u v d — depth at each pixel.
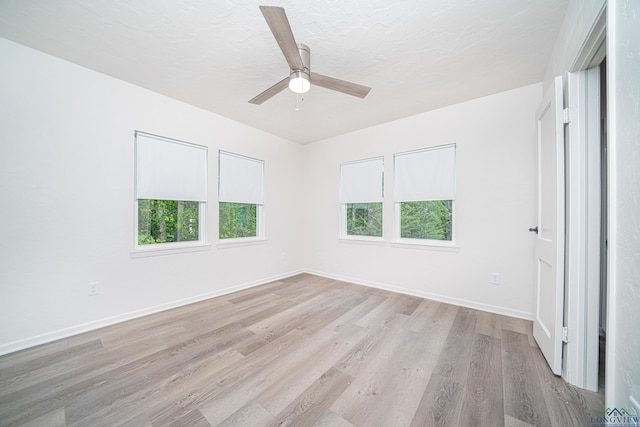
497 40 1.87
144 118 2.61
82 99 2.23
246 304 2.94
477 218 2.78
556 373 1.58
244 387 1.51
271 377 1.61
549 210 1.76
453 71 2.28
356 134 3.87
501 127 2.65
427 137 3.14
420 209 3.29
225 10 1.60
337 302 3.00
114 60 2.14
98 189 2.32
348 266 3.96
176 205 2.95
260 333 2.21
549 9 1.57
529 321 2.45
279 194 4.16
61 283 2.13
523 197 2.53
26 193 1.98
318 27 1.73
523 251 2.52
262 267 3.85
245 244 3.59
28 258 1.99
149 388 1.50
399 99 2.82
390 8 1.57
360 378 1.60
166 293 2.78
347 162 4.01
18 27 1.75
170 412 1.32
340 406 1.36
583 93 1.48
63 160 2.14
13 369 1.69
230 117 3.35
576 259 1.50
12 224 1.92
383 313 2.66
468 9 1.58
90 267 2.28
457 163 2.92
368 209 3.82
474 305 2.79
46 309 2.06
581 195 1.49
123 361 1.78
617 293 0.89
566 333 1.55
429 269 3.12
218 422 1.25
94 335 2.17
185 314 2.64
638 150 0.78
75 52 2.04
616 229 0.90
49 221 2.08
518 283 2.54
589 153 1.47
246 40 1.89
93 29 1.77
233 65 2.21
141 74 2.36
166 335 2.17
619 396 0.86
